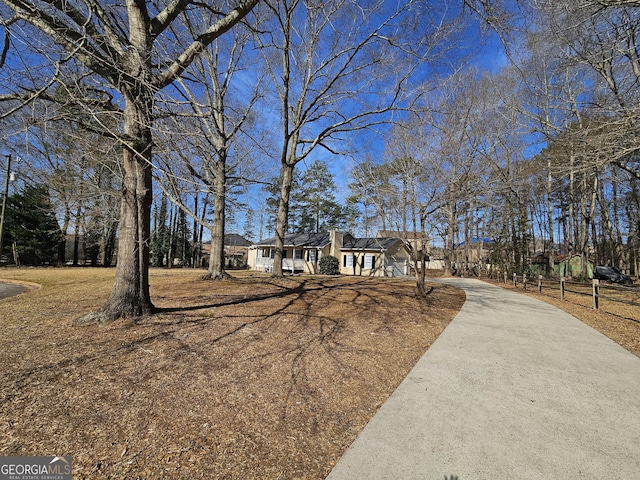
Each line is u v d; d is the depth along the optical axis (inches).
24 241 924.6
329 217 1519.4
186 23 297.6
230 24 225.3
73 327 202.5
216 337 194.7
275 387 132.4
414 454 89.3
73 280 539.5
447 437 98.0
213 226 525.3
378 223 585.6
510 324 267.6
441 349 191.5
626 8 257.8
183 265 1423.5
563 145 333.4
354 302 348.2
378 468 83.0
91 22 177.2
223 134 446.3
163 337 189.0
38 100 159.5
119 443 91.0
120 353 161.6
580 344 206.5
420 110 389.4
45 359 151.0
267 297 359.6
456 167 404.2
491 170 576.4
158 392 123.5
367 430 101.9
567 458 87.9
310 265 1022.4
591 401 123.9
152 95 183.3
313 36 447.8
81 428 97.7
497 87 507.5
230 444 92.7
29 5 153.5
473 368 159.6
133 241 223.6
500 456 88.5
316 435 98.8
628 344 208.5
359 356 174.2
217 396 122.5
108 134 182.7
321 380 141.3
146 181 225.0
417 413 113.2
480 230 1120.8
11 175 450.0
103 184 352.5
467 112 440.1
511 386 137.8
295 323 239.3
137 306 226.7
